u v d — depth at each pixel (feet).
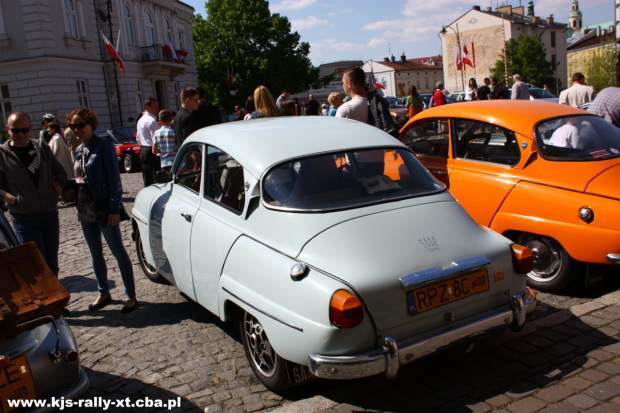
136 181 49.65
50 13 89.40
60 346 9.94
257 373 11.84
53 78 89.51
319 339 9.53
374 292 9.70
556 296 15.71
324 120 14.76
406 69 372.38
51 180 16.55
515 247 11.44
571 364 11.68
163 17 126.52
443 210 11.79
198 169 14.65
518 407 10.28
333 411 10.55
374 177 12.23
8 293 9.36
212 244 12.77
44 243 16.83
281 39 169.07
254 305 10.87
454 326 10.43
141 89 114.11
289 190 11.56
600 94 22.90
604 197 14.40
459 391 11.07
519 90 46.34
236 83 160.56
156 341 14.57
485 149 17.52
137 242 19.57
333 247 10.35
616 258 13.94
